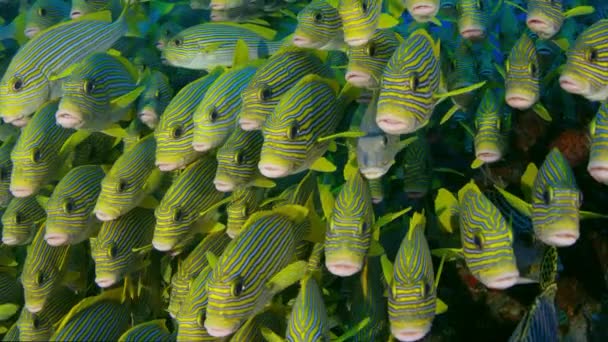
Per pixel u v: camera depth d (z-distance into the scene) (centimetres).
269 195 182
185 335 140
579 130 176
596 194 171
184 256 169
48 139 169
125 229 162
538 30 156
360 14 142
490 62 195
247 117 148
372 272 154
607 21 137
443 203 157
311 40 151
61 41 174
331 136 141
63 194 162
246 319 135
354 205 134
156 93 176
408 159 180
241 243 135
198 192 158
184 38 188
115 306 150
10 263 179
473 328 168
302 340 129
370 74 147
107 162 189
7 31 239
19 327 160
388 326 153
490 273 130
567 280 162
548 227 132
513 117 180
